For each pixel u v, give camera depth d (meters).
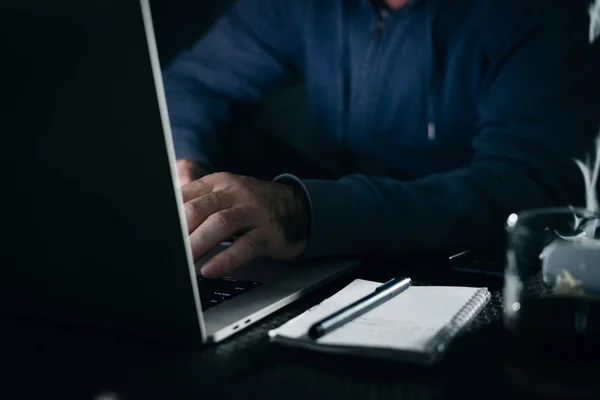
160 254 0.58
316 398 0.53
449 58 1.40
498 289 0.82
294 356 0.61
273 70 1.50
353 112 1.47
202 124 1.50
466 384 0.54
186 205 0.91
